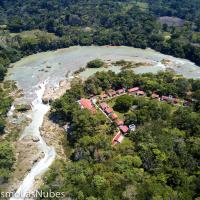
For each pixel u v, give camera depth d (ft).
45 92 642.22
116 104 558.15
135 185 380.17
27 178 440.04
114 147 458.91
